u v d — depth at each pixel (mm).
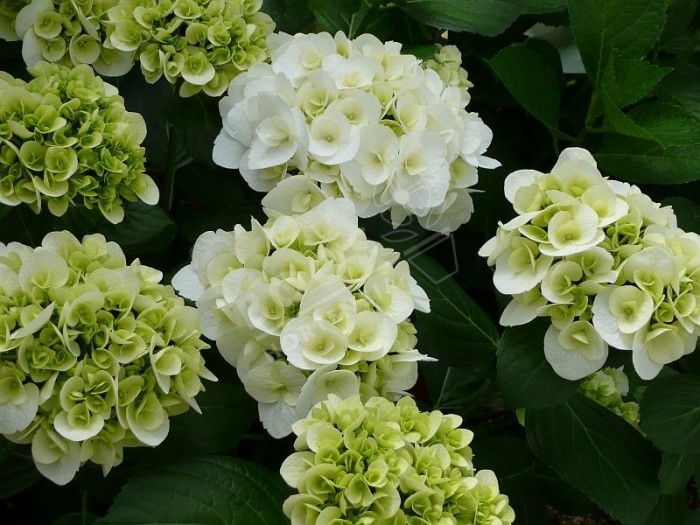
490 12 1146
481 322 1059
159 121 1204
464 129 1043
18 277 880
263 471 937
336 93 992
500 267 935
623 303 896
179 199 1349
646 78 1086
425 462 842
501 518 855
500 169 1218
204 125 1097
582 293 906
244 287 898
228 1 1068
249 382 893
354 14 1180
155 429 892
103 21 1054
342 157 969
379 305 900
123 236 1049
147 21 1045
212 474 918
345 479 810
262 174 1008
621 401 1112
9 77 989
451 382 1134
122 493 896
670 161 1107
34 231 1053
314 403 878
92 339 878
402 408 869
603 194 918
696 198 1271
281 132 986
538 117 1145
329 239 914
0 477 983
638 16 1104
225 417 983
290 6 1196
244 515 903
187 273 958
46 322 864
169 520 886
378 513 814
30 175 949
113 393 872
